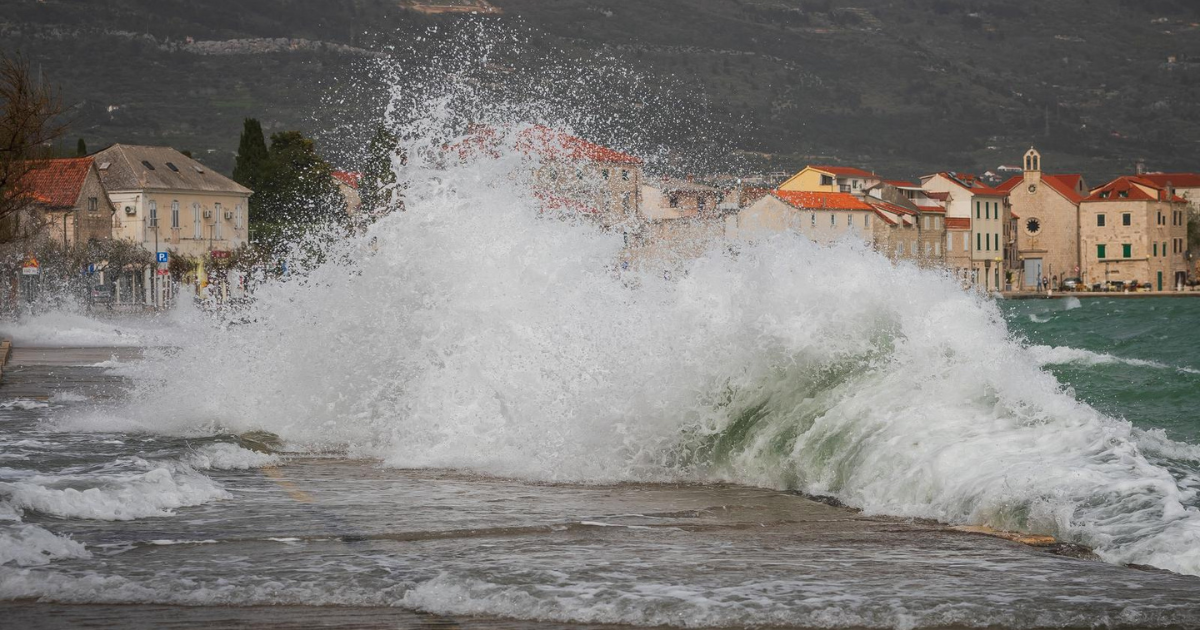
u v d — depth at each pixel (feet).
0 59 263.70
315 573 55.47
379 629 47.06
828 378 88.79
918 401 84.07
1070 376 224.53
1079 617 48.21
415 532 65.82
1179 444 82.84
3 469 85.35
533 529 67.10
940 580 54.24
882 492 77.36
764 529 67.72
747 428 89.45
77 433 110.11
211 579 54.19
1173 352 328.29
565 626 47.91
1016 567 57.00
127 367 203.21
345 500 76.74
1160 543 58.85
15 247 440.04
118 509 71.31
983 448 76.18
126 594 51.85
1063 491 68.08
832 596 51.26
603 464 90.63
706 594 51.78
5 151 264.93
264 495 78.69
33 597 51.72
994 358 85.97
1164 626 47.32
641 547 62.13
